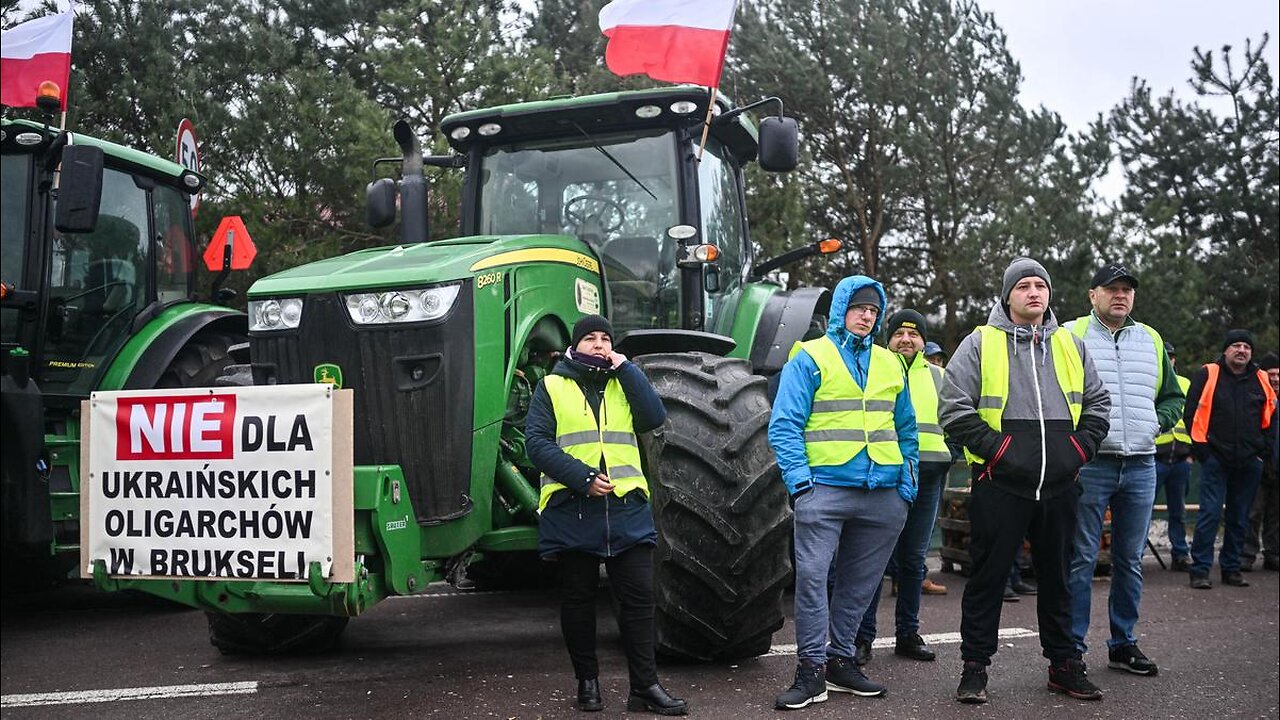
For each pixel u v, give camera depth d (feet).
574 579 12.76
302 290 13.75
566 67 63.05
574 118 17.87
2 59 23.21
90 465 12.69
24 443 15.24
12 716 13.03
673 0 18.83
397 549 12.49
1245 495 24.45
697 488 13.62
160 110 29.86
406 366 13.39
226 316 23.16
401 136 17.21
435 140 36.63
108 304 20.79
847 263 60.29
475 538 13.67
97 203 15.71
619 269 17.75
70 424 19.72
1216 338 69.87
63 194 15.49
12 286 19.30
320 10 45.88
